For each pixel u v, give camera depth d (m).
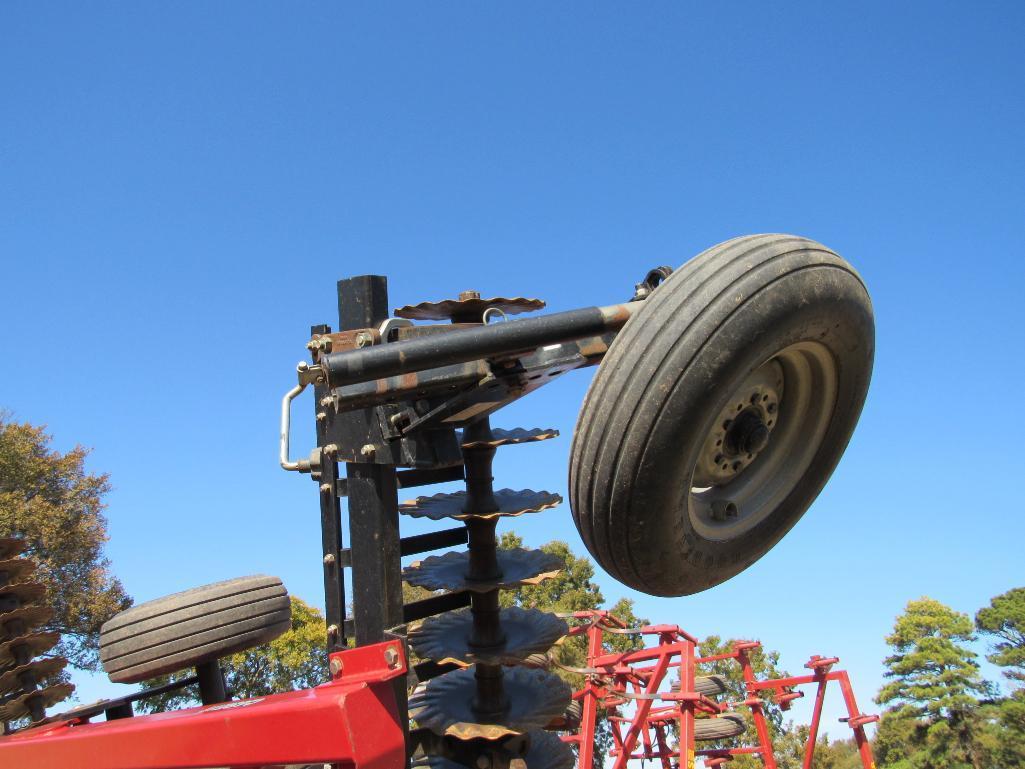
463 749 3.65
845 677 18.47
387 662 2.46
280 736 2.36
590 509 2.75
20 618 3.85
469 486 3.96
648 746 17.78
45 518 19.20
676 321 2.59
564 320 2.94
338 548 3.48
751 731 34.97
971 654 34.19
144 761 2.57
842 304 2.89
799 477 3.47
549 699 3.87
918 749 33.75
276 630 3.61
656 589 3.06
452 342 2.82
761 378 3.12
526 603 27.84
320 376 2.87
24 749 2.84
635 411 2.58
